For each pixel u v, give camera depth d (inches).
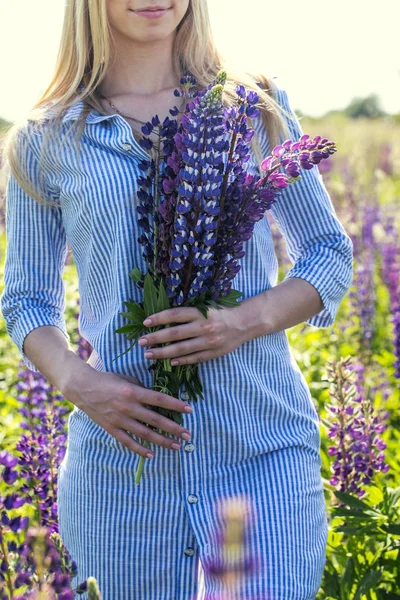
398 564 141.3
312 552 107.5
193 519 104.6
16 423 197.6
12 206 118.6
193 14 117.3
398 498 145.1
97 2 112.5
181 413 103.2
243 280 110.0
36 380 164.7
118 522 107.7
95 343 109.9
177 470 106.0
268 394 109.6
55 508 140.3
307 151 99.1
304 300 110.8
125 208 106.9
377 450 153.2
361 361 246.8
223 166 97.8
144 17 110.7
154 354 101.4
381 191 502.6
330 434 153.6
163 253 100.9
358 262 315.0
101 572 109.0
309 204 115.4
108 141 109.5
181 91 110.5
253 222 99.2
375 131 732.7
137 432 103.2
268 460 108.3
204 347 102.0
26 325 115.3
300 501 107.2
